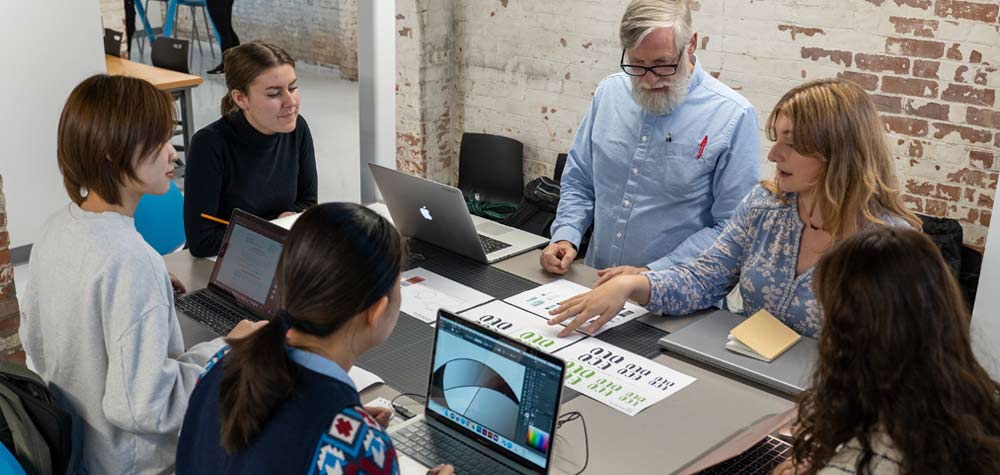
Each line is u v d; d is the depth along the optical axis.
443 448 1.79
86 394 1.80
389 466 1.24
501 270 2.74
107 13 7.58
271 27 8.90
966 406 1.28
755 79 4.28
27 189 4.58
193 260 2.84
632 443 1.82
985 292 3.41
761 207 2.33
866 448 1.31
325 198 5.88
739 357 2.14
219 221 2.91
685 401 1.99
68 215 1.81
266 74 2.86
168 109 1.77
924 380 1.27
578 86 4.92
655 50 2.63
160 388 1.73
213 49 9.07
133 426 1.73
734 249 2.41
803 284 2.25
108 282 1.72
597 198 3.02
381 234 1.28
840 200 2.08
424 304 2.47
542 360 1.69
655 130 2.84
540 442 1.69
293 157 3.18
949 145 3.88
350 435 1.21
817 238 2.21
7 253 3.26
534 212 4.61
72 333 1.78
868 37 3.93
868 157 2.05
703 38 4.37
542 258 2.73
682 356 2.20
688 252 2.71
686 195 2.83
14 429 1.71
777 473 1.68
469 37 5.27
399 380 2.08
